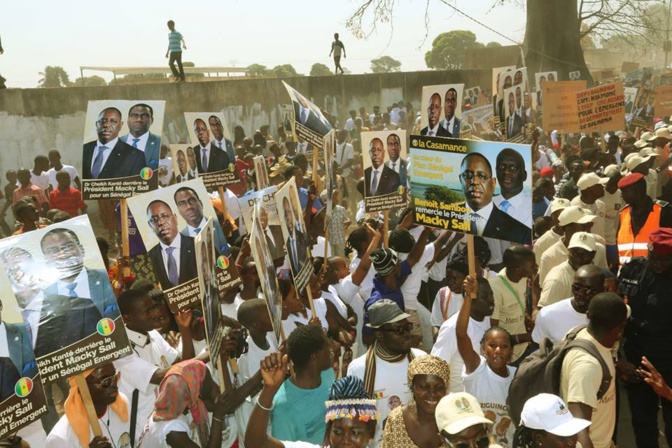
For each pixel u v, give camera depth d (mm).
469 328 4754
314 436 3859
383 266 5539
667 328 4934
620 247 7125
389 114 22781
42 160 13438
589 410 3773
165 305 4875
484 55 35812
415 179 4922
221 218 8695
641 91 19781
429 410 3479
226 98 19953
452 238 6984
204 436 4008
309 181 10086
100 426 3646
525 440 3139
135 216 4816
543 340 4320
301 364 3867
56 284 3566
